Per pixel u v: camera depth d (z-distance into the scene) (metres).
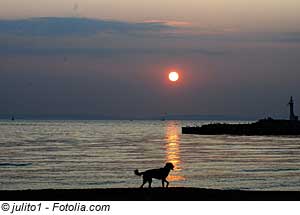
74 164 95.94
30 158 110.12
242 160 107.56
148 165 95.19
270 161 105.25
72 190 41.75
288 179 72.44
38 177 74.12
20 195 39.69
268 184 66.44
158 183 66.25
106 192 40.69
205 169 86.75
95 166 92.31
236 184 66.25
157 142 189.38
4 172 81.12
